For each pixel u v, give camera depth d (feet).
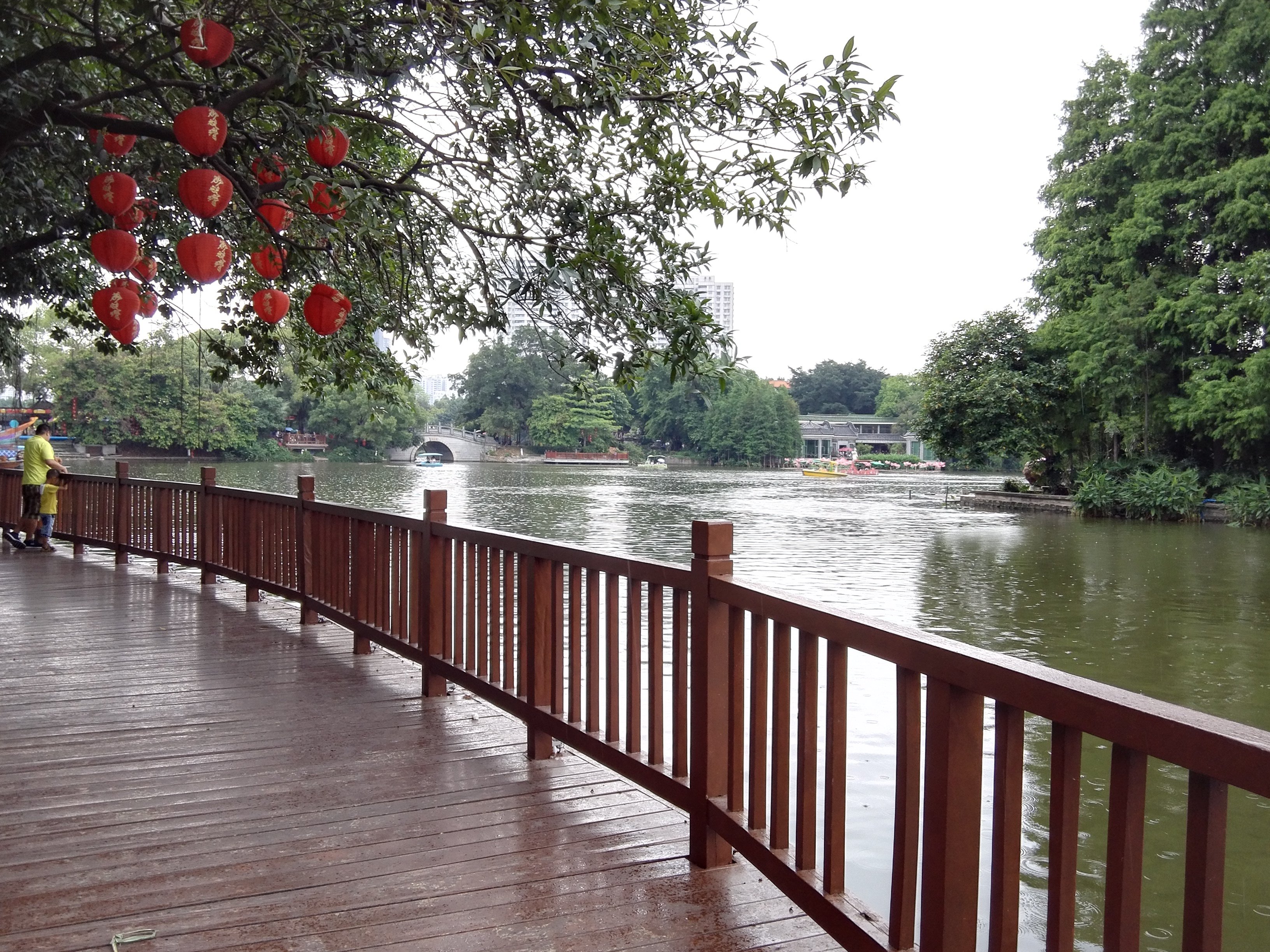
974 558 57.21
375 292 20.47
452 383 276.00
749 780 8.20
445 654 14.61
